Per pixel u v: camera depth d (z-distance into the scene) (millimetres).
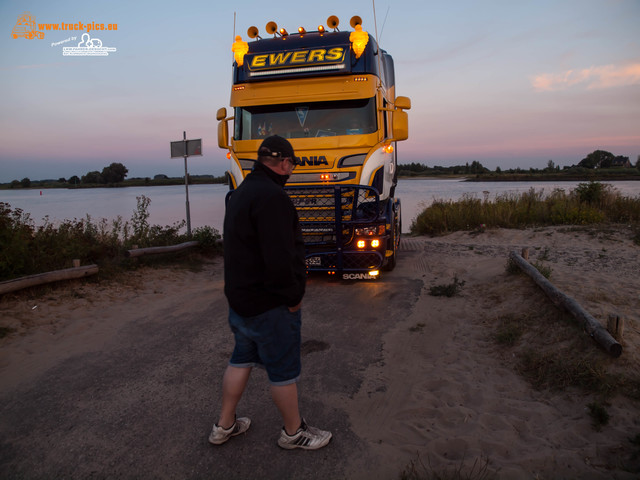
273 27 7395
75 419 3279
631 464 2541
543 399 3385
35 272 6645
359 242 6645
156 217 23500
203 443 2980
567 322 4227
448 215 14555
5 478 2619
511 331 4543
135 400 3572
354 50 6793
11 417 3299
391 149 7738
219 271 8945
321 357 4441
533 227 13125
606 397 3160
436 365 4195
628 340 3711
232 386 2824
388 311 5887
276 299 2605
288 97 6965
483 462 2703
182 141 11047
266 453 2867
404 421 3246
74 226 9148
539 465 2643
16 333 4898
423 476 2594
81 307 5945
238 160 7141
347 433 3104
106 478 2631
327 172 6746
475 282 6980
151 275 7883
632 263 7781
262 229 2428
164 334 5113
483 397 3486
